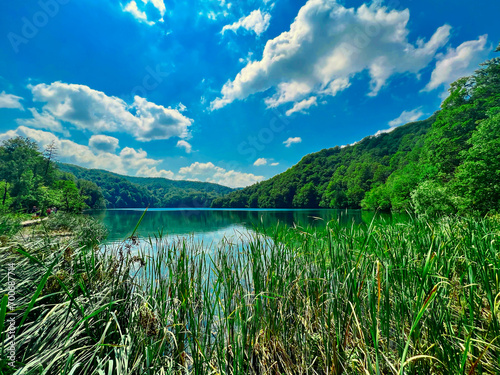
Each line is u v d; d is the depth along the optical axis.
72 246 2.32
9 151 38.53
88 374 1.31
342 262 1.96
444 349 1.25
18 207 23.66
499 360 1.17
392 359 1.45
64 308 1.44
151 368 1.32
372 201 34.06
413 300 1.56
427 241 2.35
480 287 1.73
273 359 1.87
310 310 2.08
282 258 2.55
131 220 22.14
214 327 2.01
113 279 1.89
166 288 2.20
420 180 22.92
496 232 2.60
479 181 11.61
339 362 1.46
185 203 91.19
